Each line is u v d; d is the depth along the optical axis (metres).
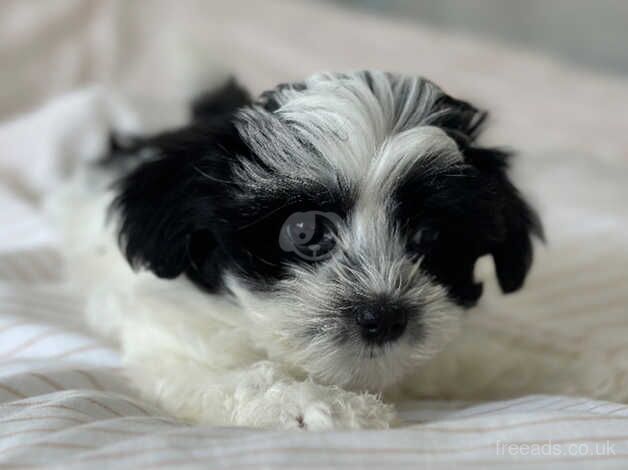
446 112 0.29
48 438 0.20
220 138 0.28
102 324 0.33
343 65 0.71
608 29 0.85
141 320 0.29
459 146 0.28
